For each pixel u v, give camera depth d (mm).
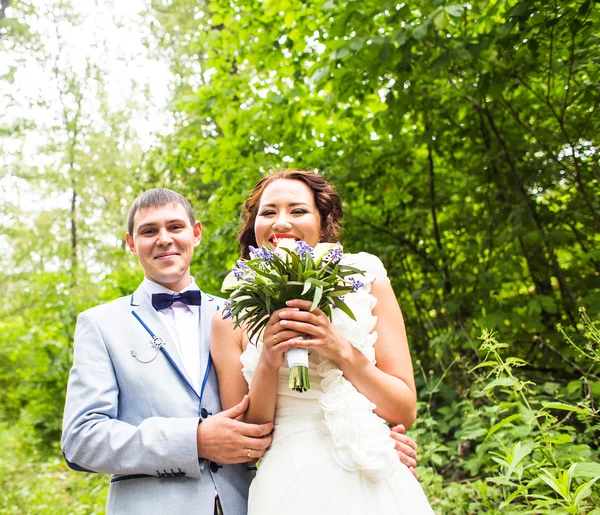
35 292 9625
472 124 4938
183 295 2289
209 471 1961
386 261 5418
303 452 1796
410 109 4359
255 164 5344
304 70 4934
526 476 2561
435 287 4906
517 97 4645
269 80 5305
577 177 4023
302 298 1777
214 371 2154
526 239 4227
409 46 3635
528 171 4586
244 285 1787
